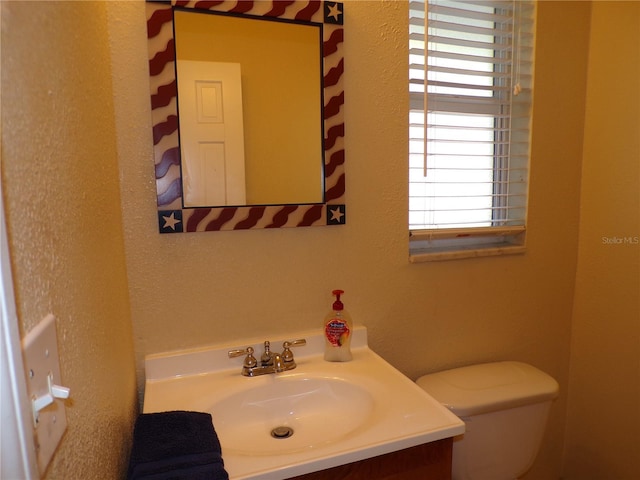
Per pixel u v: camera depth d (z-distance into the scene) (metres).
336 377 1.05
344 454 0.75
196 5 1.00
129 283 1.02
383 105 1.21
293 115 1.11
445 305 1.36
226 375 1.07
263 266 1.13
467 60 1.34
